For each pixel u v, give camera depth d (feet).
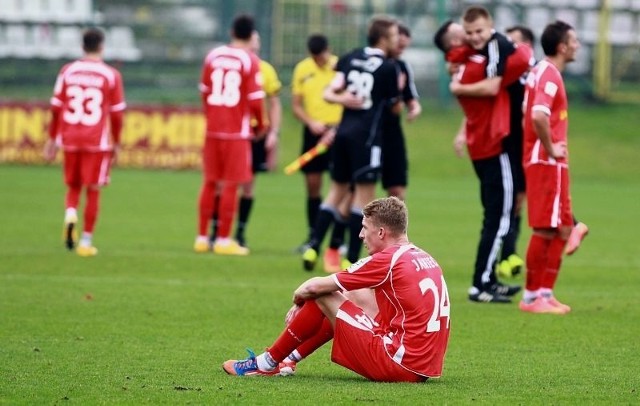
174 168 323.98
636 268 157.89
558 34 113.60
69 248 156.56
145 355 88.89
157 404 70.28
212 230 172.24
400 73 149.18
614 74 406.82
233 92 159.63
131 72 383.86
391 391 74.13
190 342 95.71
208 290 126.93
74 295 120.57
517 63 119.24
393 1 389.80
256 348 93.56
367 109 139.23
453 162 347.15
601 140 368.27
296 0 385.09
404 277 75.51
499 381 80.59
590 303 124.06
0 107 323.16
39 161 323.37
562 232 116.16
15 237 174.40
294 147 353.51
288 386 76.18
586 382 81.00
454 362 88.63
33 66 383.65
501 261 130.82
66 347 91.76
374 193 139.95
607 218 233.14
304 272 144.87
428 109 386.52
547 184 113.91
